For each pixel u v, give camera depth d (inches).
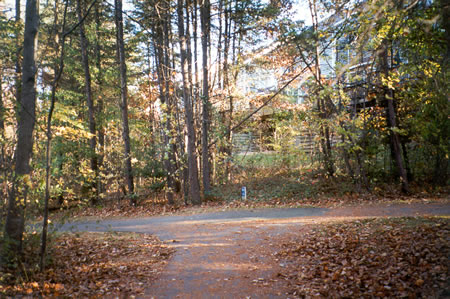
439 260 231.8
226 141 885.2
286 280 254.4
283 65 847.7
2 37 528.1
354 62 190.5
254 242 374.3
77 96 824.9
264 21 758.5
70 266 296.4
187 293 238.7
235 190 799.7
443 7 176.7
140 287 251.1
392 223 368.2
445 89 245.9
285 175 863.7
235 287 246.1
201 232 448.1
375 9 191.5
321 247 325.1
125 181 842.2
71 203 837.2
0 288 227.1
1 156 314.7
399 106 674.8
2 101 371.2
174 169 828.0
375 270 245.4
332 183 729.0
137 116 1037.8
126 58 983.6
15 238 271.6
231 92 868.0
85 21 786.8
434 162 671.8
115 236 438.3
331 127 665.6
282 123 848.3
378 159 761.6
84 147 800.9
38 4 291.4
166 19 721.0
